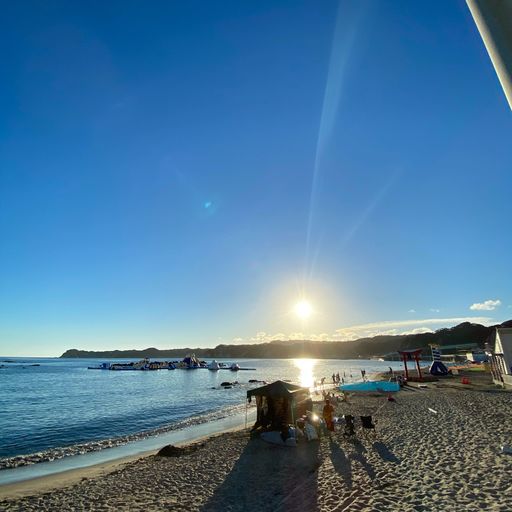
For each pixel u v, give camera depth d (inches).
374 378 2706.7
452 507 343.6
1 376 3897.6
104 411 1486.2
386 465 496.4
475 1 78.2
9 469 697.0
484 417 786.2
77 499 460.8
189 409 1517.0
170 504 419.2
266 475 503.5
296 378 3321.9
